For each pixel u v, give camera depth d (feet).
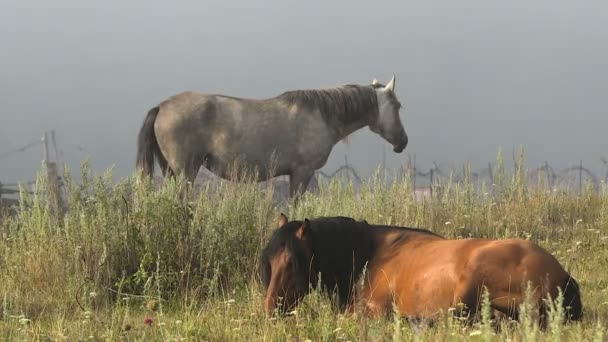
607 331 26.50
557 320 21.40
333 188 56.80
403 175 57.77
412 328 28.68
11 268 43.80
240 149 60.59
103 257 40.91
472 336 26.12
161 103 61.26
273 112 61.67
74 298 39.52
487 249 28.91
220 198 47.55
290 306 31.94
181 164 59.88
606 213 55.21
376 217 52.44
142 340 30.25
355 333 29.86
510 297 27.91
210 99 60.85
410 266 31.09
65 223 43.78
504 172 60.39
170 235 43.34
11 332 33.78
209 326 32.96
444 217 54.90
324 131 62.85
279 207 54.34
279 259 32.17
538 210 56.54
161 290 40.40
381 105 65.62
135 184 46.57
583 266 43.01
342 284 33.45
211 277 42.52
